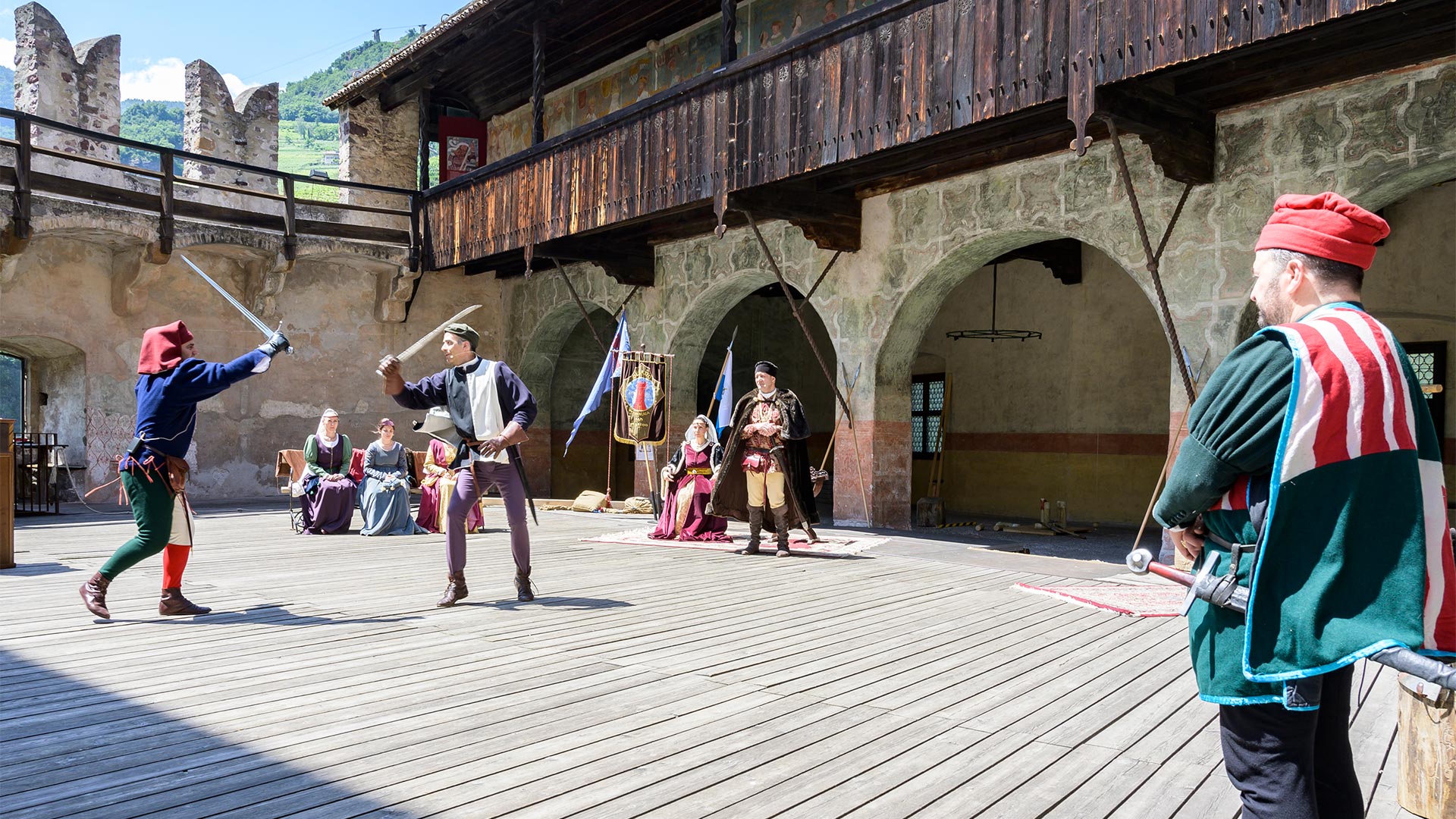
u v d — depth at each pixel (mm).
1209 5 7160
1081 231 10227
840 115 10039
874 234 12383
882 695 3893
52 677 3936
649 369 13906
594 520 12664
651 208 12344
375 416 17594
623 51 15906
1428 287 11539
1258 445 1662
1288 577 1630
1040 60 8305
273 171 15438
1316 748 1867
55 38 14141
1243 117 8961
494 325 18969
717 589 6602
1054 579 7379
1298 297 1799
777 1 13398
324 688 3826
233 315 16156
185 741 3152
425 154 17375
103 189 13633
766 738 3295
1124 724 3545
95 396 14719
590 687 3916
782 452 8578
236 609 5566
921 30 9320
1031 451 16219
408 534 10375
